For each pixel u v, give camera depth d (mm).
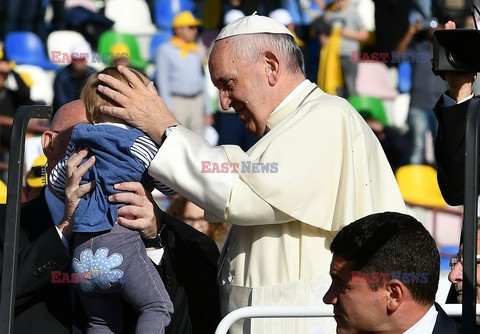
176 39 36906
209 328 14539
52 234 13047
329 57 37281
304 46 37688
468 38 11211
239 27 13750
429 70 35125
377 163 13945
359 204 13477
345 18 37375
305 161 13195
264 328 13602
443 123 13586
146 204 13102
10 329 11320
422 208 31703
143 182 13156
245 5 40125
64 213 13227
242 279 13727
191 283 14570
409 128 35438
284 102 13750
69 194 12906
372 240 10688
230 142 36375
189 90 36844
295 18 39344
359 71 37562
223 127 36312
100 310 13180
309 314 12297
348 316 10828
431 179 32844
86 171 12938
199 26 40656
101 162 12961
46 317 13273
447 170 13781
